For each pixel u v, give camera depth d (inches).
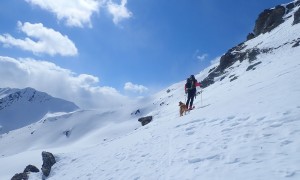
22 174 961.5
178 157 461.4
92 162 730.2
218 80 1893.5
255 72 1226.0
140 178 454.9
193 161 420.8
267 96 579.2
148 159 527.5
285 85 617.6
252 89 750.5
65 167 868.0
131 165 543.2
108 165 620.7
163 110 2015.3
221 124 525.0
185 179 378.3
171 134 606.9
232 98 733.9
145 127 1094.4
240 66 1734.7
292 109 458.9
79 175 665.6
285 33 1681.8
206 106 826.2
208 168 382.3
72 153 984.9
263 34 2116.1
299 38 1451.8
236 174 340.8
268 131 421.1
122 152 663.1
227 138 451.2
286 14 2112.5
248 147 396.2
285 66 964.6
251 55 1663.4
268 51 1561.3
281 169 319.0
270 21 2165.4
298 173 301.7
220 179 342.6
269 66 1187.9
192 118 661.9
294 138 376.8
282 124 425.7
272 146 376.8
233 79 1449.3
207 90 1616.6
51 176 862.5
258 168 337.1
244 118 504.1
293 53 1231.5
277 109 479.5
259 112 500.4
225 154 402.6
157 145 584.1
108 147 840.9
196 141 494.6
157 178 423.2
